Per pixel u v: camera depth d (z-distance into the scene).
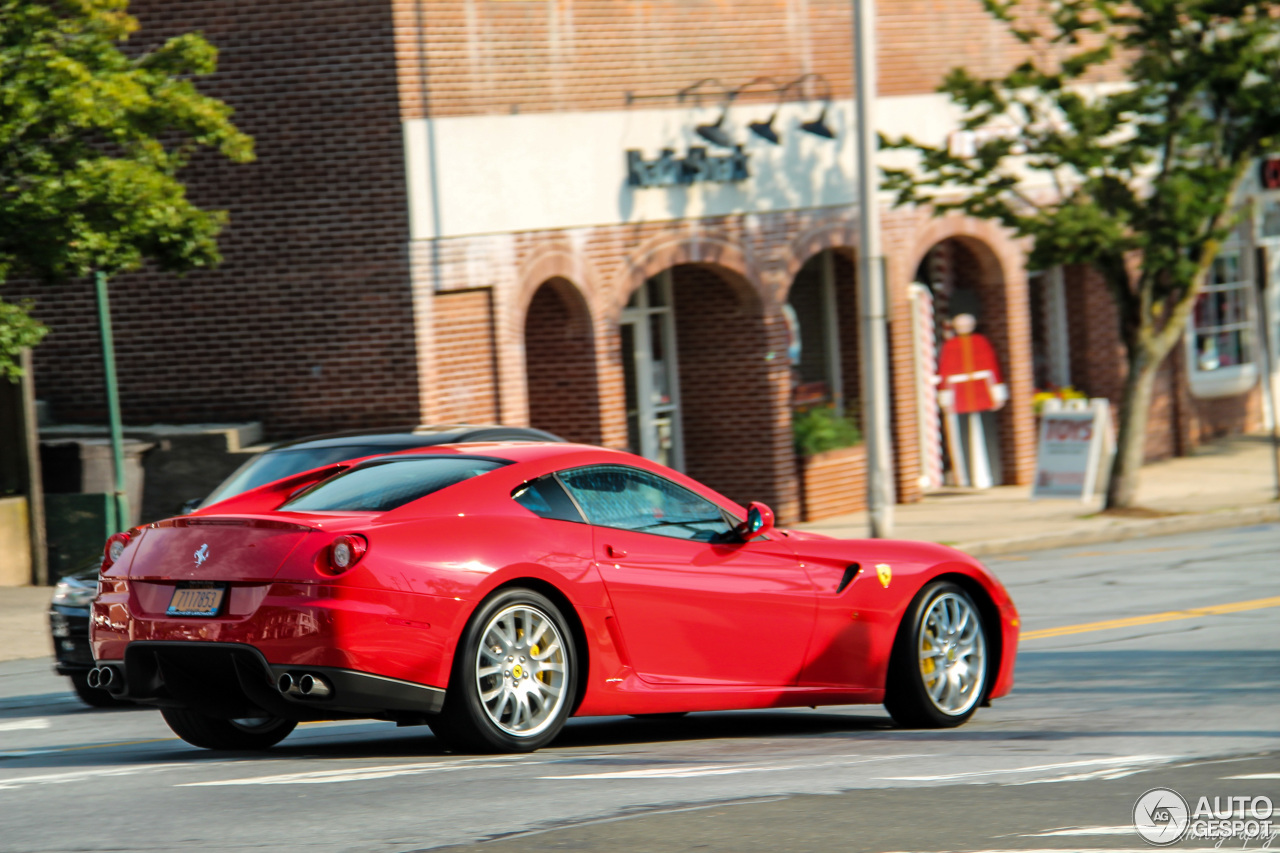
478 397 63.91
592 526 24.61
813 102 74.25
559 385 67.94
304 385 63.28
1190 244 68.12
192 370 64.50
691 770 22.50
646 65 68.69
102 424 65.62
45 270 47.94
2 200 46.84
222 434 61.84
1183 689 31.69
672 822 18.75
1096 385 89.75
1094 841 17.84
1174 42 67.88
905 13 77.62
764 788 21.00
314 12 61.84
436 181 62.16
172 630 22.86
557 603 23.98
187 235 49.59
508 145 64.31
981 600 28.73
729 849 17.39
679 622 25.00
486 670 23.03
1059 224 65.50
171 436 62.31
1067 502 76.75
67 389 66.00
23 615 50.91
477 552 23.03
